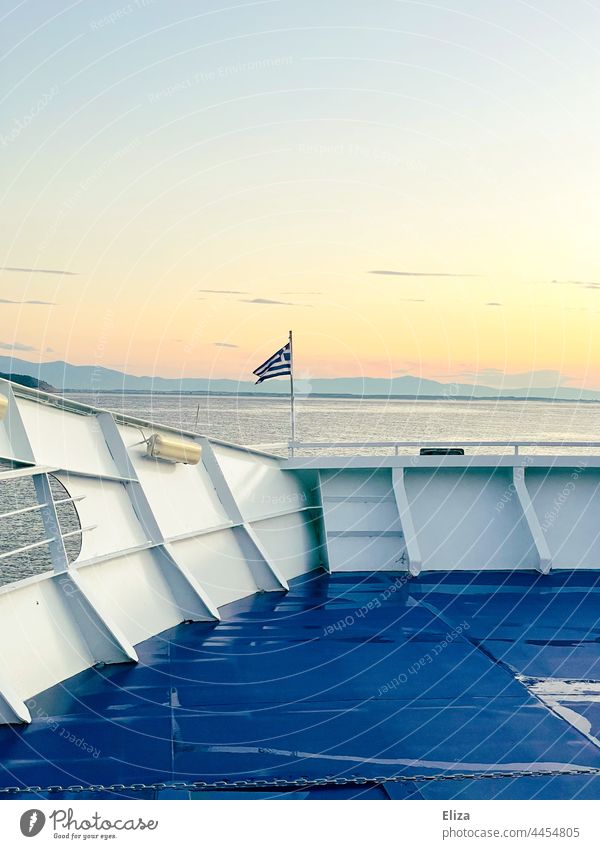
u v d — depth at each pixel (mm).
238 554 14172
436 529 16156
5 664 8680
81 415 11859
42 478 10047
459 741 7824
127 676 9695
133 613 11195
